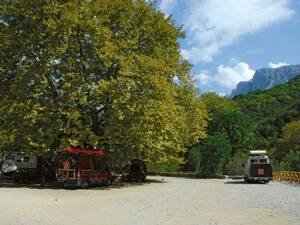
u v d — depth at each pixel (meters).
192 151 63.44
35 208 22.23
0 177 50.38
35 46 36.59
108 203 25.09
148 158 45.81
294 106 123.62
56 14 36.53
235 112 74.94
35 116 34.91
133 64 36.94
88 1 37.38
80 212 20.94
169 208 22.84
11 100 36.50
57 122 35.66
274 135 111.12
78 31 36.72
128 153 41.22
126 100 35.66
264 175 47.22
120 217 19.33
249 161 48.41
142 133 37.31
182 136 50.97
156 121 37.16
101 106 38.25
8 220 18.25
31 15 36.50
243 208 23.16
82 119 37.94
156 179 53.16
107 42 36.03
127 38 39.28
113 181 43.91
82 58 37.28
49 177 43.56
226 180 53.81
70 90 35.62
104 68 38.00
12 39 37.34
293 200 28.14
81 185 35.81
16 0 36.97
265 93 158.25
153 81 36.41
